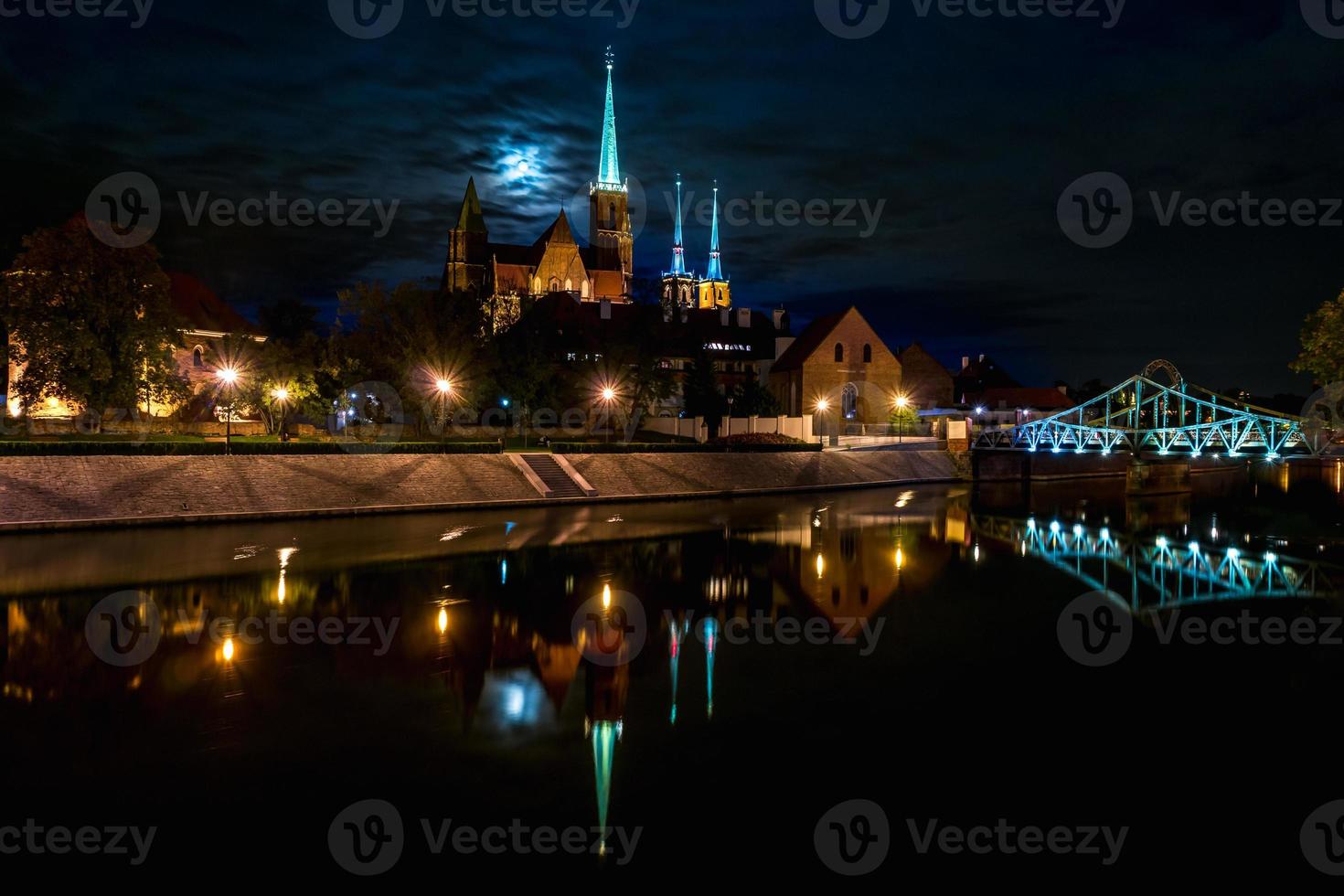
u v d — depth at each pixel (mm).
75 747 15805
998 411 119438
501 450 56656
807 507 57031
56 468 39281
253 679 19703
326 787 14406
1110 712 18688
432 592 28672
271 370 63406
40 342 46719
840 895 11508
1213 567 36969
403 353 65750
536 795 14367
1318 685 20625
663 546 39562
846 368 97188
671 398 92875
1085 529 48781
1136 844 13078
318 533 39469
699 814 13805
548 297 97688
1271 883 12047
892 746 16688
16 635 22781
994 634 25328
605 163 150000
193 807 13633
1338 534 46625
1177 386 74000
